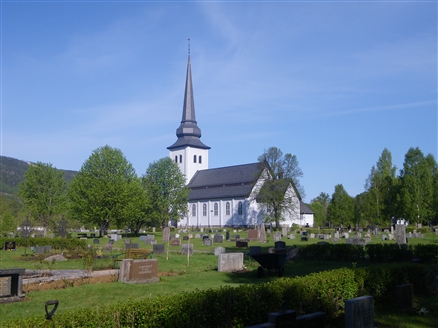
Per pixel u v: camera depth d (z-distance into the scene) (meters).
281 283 11.11
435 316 12.57
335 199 92.31
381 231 72.75
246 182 100.75
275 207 77.31
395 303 13.79
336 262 27.91
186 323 8.85
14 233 64.00
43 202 66.19
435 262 25.91
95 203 63.12
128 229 86.62
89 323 7.73
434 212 75.31
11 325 7.25
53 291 16.66
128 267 18.69
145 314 8.45
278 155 78.25
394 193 79.94
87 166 65.25
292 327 9.35
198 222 107.25
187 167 117.44
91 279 19.91
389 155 90.69
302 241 53.88
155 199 79.56
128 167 66.62
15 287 15.21
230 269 23.00
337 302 12.23
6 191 197.12
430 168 86.38
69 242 39.94
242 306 9.89
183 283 18.66
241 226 96.75
